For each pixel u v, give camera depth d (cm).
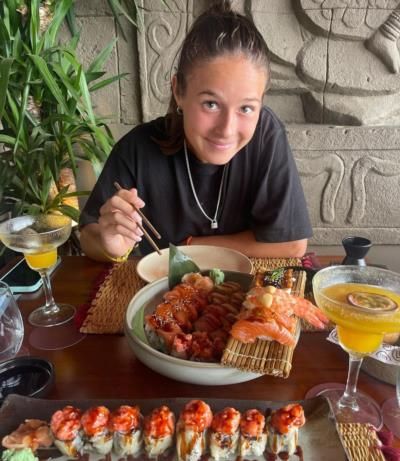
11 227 93
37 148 183
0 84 160
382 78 219
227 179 127
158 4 212
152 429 53
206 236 132
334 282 69
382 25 211
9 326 76
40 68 169
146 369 72
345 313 58
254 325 66
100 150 195
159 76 224
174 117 121
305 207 128
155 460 54
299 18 212
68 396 66
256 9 211
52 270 108
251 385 68
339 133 219
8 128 199
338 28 210
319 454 54
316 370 72
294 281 83
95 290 97
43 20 195
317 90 224
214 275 87
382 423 60
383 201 233
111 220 97
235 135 98
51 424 54
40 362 70
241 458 54
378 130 219
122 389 67
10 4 181
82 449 54
